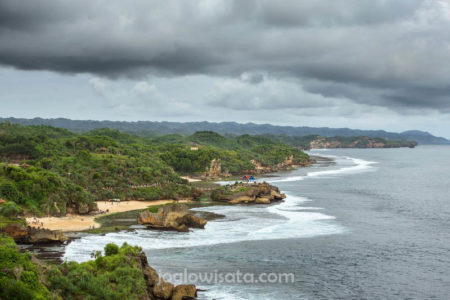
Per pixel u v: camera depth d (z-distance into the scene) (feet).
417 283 245.86
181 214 377.71
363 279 250.57
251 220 416.05
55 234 309.63
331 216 442.09
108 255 217.77
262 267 267.59
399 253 304.30
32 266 166.20
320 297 222.48
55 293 165.27
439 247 321.52
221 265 269.44
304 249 310.45
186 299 213.46
